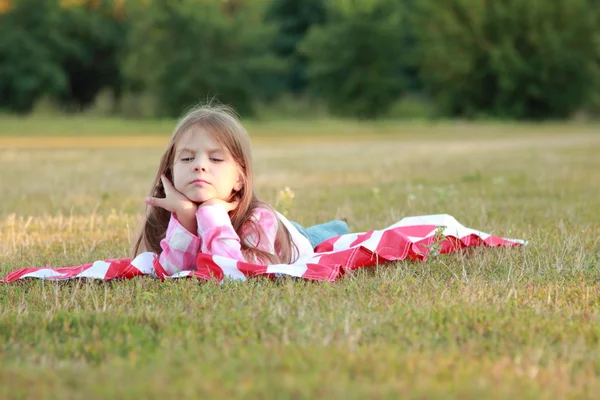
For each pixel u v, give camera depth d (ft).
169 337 10.32
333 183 35.06
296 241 15.98
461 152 59.88
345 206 24.89
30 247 18.65
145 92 151.02
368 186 33.37
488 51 144.97
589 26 141.90
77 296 13.03
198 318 11.27
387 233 16.22
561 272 14.69
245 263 13.91
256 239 14.97
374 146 70.49
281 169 43.29
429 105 165.58
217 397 7.87
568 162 47.42
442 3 146.10
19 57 141.69
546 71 143.02
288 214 23.48
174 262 14.65
